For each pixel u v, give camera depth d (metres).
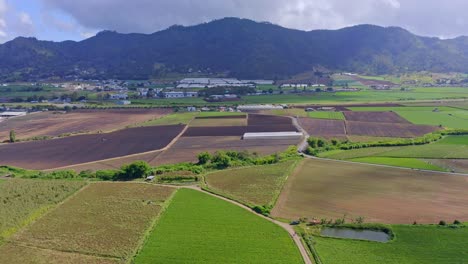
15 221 70.81
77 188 89.75
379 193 84.69
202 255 58.28
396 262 55.81
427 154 117.69
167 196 84.25
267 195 83.94
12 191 87.19
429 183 90.81
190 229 67.31
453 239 62.34
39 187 90.19
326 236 64.31
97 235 65.44
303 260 56.72
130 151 129.75
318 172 100.75
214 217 72.44
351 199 81.44
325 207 77.25
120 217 72.81
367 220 70.69
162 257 57.72
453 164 106.69
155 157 121.44
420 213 73.69
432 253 58.16
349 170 102.25
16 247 61.59
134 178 98.69
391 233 65.00
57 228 68.31
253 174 99.75
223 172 102.19
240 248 60.38
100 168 110.56
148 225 69.12
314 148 126.44
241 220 71.06
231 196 83.62
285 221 70.69
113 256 58.44
